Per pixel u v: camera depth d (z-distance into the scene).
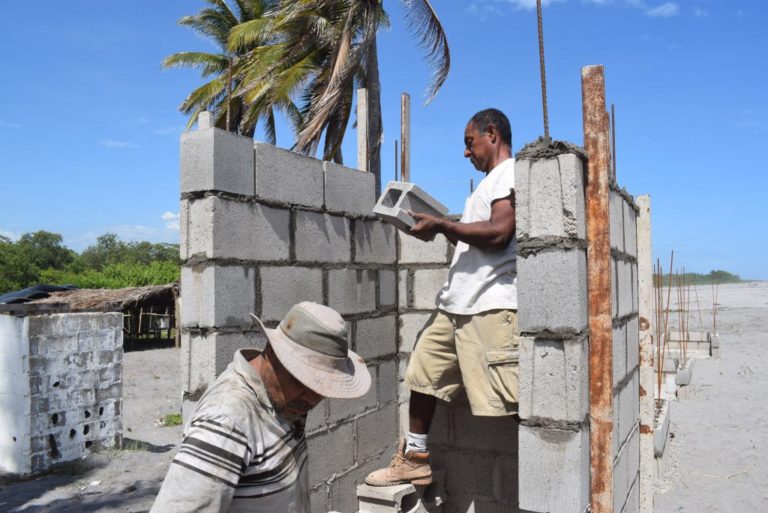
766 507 5.86
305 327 1.72
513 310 3.20
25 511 6.21
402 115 4.61
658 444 6.46
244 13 20.77
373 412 4.28
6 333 7.51
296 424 1.83
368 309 4.23
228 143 3.10
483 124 3.44
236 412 1.64
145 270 35.09
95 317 8.14
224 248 3.06
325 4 14.03
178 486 1.54
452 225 3.15
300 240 3.60
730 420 9.13
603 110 2.86
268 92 15.66
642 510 4.54
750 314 25.95
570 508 2.68
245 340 3.18
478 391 3.29
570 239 2.69
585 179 2.88
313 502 3.68
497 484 4.01
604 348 2.83
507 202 3.14
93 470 7.55
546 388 2.73
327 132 15.52
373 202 4.32
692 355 15.60
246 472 1.65
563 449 2.69
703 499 6.06
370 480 3.74
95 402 8.14
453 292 3.39
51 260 56.28
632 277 4.06
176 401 11.84
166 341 22.97
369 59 14.70
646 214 4.65
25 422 7.36
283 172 3.47
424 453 3.72
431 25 12.41
